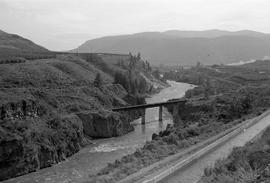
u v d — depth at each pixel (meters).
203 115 108.38
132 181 30.19
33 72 120.44
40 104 90.31
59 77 127.25
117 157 74.44
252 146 37.72
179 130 64.81
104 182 31.31
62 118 88.62
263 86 141.00
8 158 64.00
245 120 69.44
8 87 100.25
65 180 58.81
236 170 29.19
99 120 100.19
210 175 29.80
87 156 76.88
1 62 125.12
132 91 162.88
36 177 62.56
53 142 75.69
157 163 36.66
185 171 33.09
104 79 164.50
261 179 23.86
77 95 115.94
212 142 46.22
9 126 70.88
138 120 132.38
